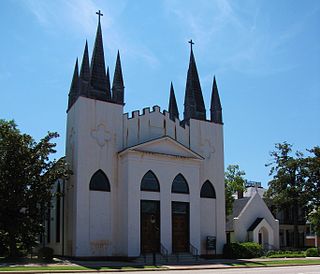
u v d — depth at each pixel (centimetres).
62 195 3775
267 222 5828
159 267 3148
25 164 3534
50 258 3506
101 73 4078
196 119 4506
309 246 7188
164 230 3941
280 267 3391
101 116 3944
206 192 4409
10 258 3519
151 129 4194
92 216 3734
